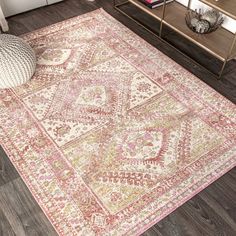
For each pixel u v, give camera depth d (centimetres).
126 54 248
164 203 167
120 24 275
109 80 229
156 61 243
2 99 216
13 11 280
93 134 197
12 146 191
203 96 219
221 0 213
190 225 161
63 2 298
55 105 213
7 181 177
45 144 192
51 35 263
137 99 217
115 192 171
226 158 186
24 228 160
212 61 247
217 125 202
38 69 236
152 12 262
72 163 183
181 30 245
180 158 185
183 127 201
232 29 244
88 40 259
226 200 170
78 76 232
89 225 159
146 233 158
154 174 178
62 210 165
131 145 191
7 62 206
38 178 177
